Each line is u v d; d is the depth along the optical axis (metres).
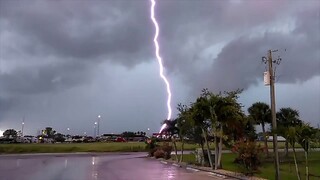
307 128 19.08
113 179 23.81
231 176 25.16
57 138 123.50
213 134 33.03
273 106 21.62
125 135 154.62
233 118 32.16
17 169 32.19
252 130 41.78
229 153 55.50
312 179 24.66
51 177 25.12
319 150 58.94
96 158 52.16
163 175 26.61
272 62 22.12
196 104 33.22
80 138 130.62
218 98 32.16
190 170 31.48
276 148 21.31
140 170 31.22
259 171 26.77
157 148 56.50
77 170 30.91
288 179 24.08
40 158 52.03
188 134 40.53
